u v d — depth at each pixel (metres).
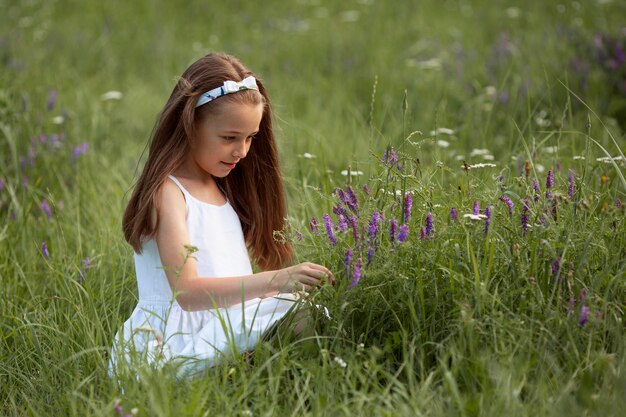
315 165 5.04
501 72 7.38
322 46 9.39
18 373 3.41
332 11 11.38
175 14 11.39
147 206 3.32
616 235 3.38
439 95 7.21
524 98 6.44
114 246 4.38
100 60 9.17
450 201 3.55
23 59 8.16
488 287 3.18
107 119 6.74
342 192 3.48
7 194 5.14
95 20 10.95
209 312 3.43
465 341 3.01
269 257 3.86
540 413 2.73
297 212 4.68
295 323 3.28
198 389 2.90
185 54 9.34
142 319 3.43
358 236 3.27
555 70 6.99
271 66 8.78
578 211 3.37
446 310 3.23
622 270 3.18
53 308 3.74
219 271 3.45
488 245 3.27
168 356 3.27
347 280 3.22
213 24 10.85
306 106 7.35
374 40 9.45
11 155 5.55
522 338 2.98
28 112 5.98
